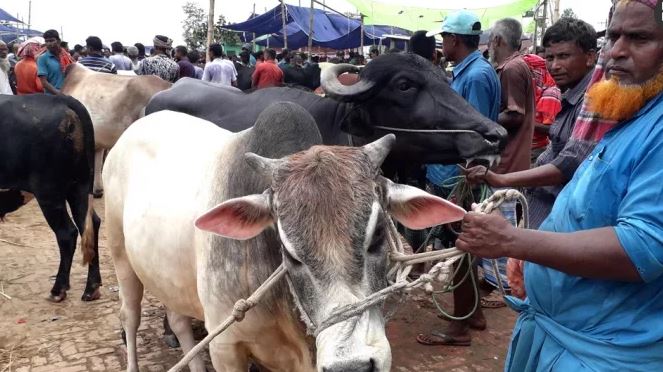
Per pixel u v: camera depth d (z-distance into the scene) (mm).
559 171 2855
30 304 5035
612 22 1799
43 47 9727
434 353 4215
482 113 4180
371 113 3936
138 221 3100
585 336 1861
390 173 4238
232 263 2410
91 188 5266
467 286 4188
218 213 2084
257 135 2611
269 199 2080
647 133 1709
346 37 17500
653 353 1768
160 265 2965
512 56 4969
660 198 1625
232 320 2115
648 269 1616
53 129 4980
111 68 10438
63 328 4594
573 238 1688
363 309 1808
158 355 4160
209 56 11656
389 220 2215
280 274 2074
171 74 10344
